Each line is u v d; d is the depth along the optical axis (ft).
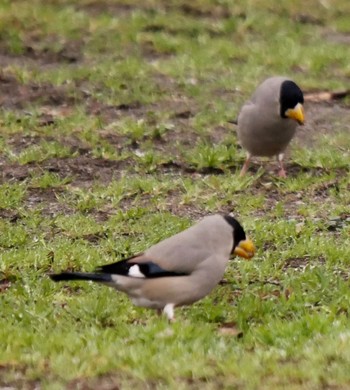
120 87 62.49
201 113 58.34
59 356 30.63
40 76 63.26
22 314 34.27
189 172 50.90
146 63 66.59
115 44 70.44
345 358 30.35
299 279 37.27
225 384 29.01
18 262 39.27
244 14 77.10
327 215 44.73
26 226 43.88
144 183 47.91
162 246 33.06
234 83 63.57
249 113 48.57
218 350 31.07
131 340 31.73
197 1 77.77
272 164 51.57
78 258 39.55
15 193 46.91
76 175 50.14
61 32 71.36
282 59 67.97
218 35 73.77
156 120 57.52
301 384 29.01
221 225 33.35
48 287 36.99
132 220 44.27
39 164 51.11
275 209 45.27
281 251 40.50
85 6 76.84
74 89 61.77
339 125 58.03
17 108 59.16
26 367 30.50
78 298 35.55
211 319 34.17
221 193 47.44
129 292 33.04
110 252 40.73
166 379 29.40
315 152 52.31
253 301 35.12
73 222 43.78
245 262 38.81
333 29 76.89
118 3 77.46
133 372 29.73
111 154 52.11
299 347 31.14
